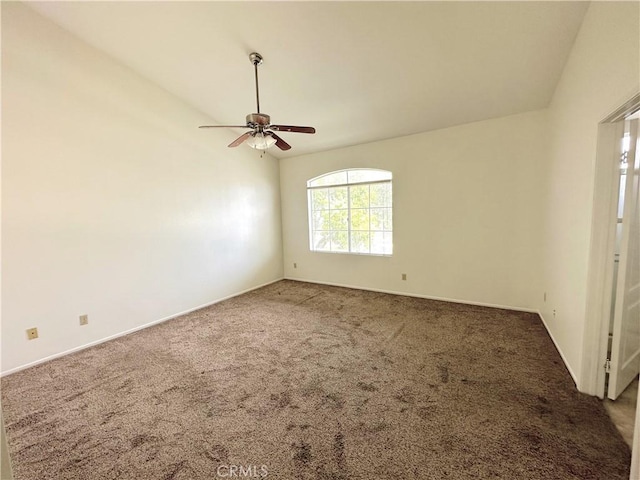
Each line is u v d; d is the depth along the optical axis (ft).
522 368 7.79
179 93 12.19
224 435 5.77
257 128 8.84
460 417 6.04
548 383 7.09
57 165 9.20
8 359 8.39
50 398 7.11
